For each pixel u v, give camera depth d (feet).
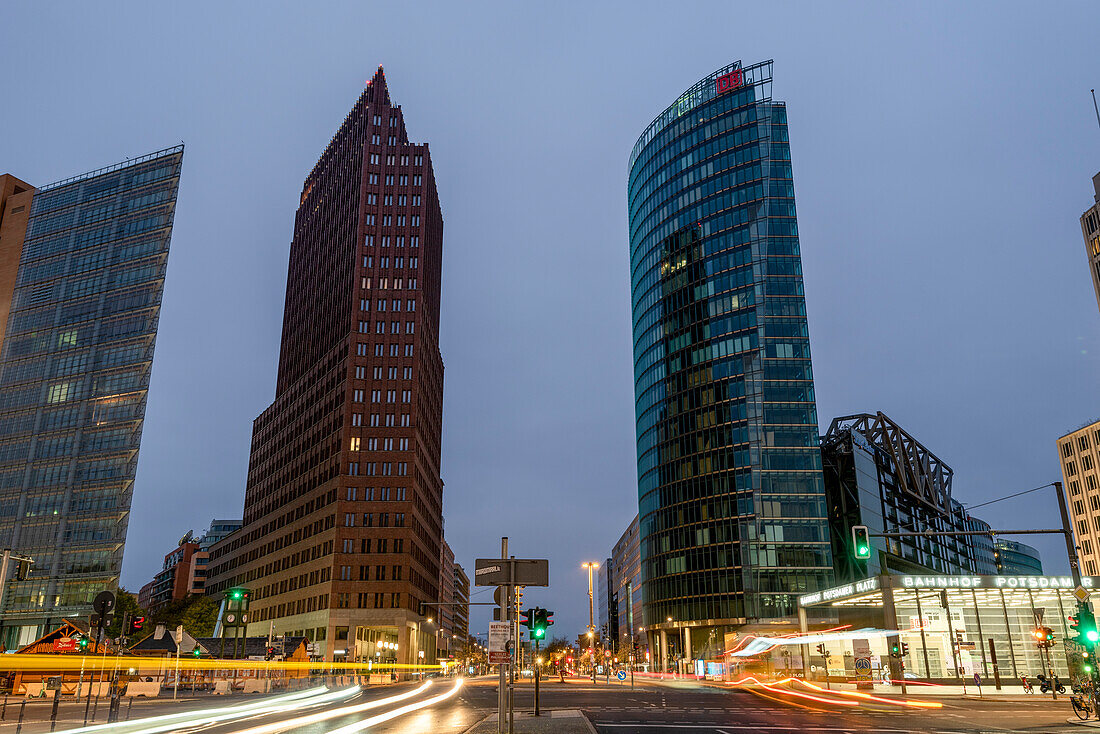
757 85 433.89
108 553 443.73
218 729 87.86
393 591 364.99
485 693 190.08
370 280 417.90
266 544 474.08
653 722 99.40
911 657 225.56
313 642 371.97
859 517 379.14
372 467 383.86
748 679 308.60
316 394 438.40
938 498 491.31
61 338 502.38
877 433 428.15
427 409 447.01
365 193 433.89
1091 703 102.83
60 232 532.32
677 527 398.62
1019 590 195.52
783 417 377.30
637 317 477.77
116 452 462.19
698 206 434.30
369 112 451.12
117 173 529.45
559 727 84.38
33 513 463.42
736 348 396.57
